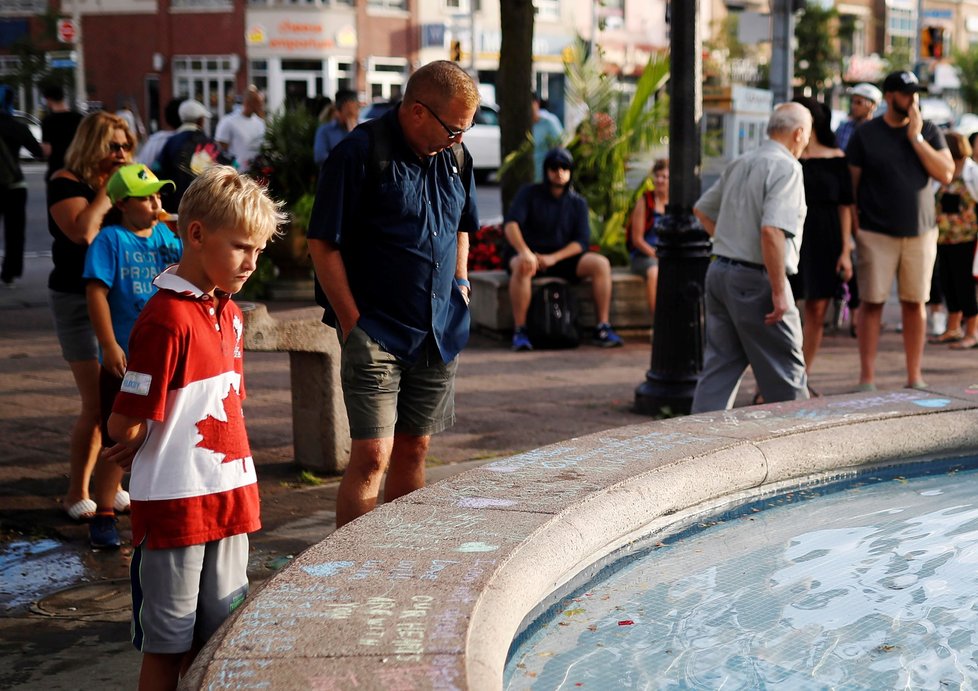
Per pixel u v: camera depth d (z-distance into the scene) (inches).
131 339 105.7
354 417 151.6
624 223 427.5
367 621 100.3
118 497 196.5
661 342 271.7
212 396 107.9
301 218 411.8
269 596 105.7
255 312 199.6
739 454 161.0
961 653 112.4
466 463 224.1
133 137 187.5
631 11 1770.4
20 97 1601.9
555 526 127.8
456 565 114.1
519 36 433.4
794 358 229.9
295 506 197.5
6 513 194.1
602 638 116.5
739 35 492.7
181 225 106.7
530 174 438.3
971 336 364.2
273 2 1545.3
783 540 147.6
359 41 1572.3
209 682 89.4
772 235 221.3
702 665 109.7
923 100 1401.3
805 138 227.9
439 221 153.8
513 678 106.9
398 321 152.0
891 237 283.0
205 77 1612.9
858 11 1969.7
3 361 327.3
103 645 141.9
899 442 177.2
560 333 356.5
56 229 185.3
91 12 1663.4
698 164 270.1
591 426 258.2
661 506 145.2
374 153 148.3
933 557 140.0
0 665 135.6
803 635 116.8
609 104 450.0
